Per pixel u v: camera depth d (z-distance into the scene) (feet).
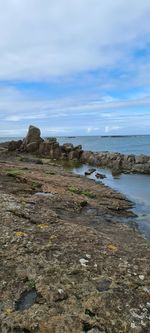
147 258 35.12
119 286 27.73
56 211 56.59
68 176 109.70
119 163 161.68
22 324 22.88
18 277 28.35
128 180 122.21
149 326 23.40
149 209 73.56
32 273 28.89
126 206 74.64
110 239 40.47
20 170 106.11
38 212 46.62
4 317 23.57
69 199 67.62
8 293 26.37
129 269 31.04
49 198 64.59
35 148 224.74
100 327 22.97
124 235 48.96
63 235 38.01
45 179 91.20
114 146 420.77
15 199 53.11
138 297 26.53
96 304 25.20
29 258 31.35
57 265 30.27
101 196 80.94
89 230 41.98
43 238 36.22
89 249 34.65
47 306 24.75
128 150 340.39
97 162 175.11
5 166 116.16
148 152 307.78
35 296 26.02
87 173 135.74
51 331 22.39
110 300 25.77
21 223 40.34
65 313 24.08
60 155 206.08
